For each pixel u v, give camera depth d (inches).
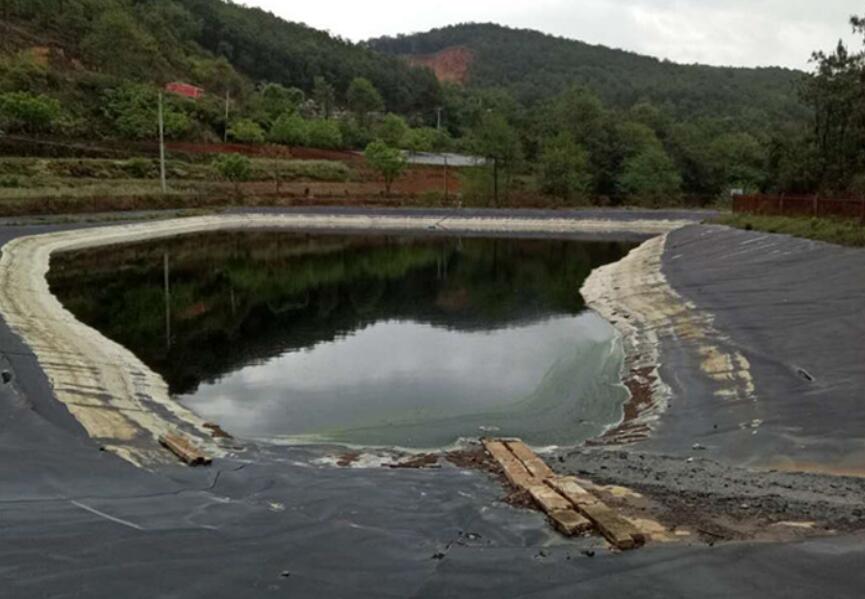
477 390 460.1
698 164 2546.8
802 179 1453.0
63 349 481.7
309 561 178.7
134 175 1952.5
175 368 510.3
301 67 4547.2
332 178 2342.5
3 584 163.5
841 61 1385.3
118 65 2910.9
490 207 2034.9
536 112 3341.5
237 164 1946.4
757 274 699.4
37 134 2010.3
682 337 537.0
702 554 176.1
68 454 268.4
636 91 5526.6
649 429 356.2
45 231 1255.5
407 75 4867.1
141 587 164.6
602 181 2410.2
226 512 212.1
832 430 312.2
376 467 295.3
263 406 427.8
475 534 197.6
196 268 1034.7
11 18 2790.4
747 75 6594.5
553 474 257.4
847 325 460.1
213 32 4375.0
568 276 977.5
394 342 600.4
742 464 289.3
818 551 176.9
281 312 734.5
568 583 164.6
